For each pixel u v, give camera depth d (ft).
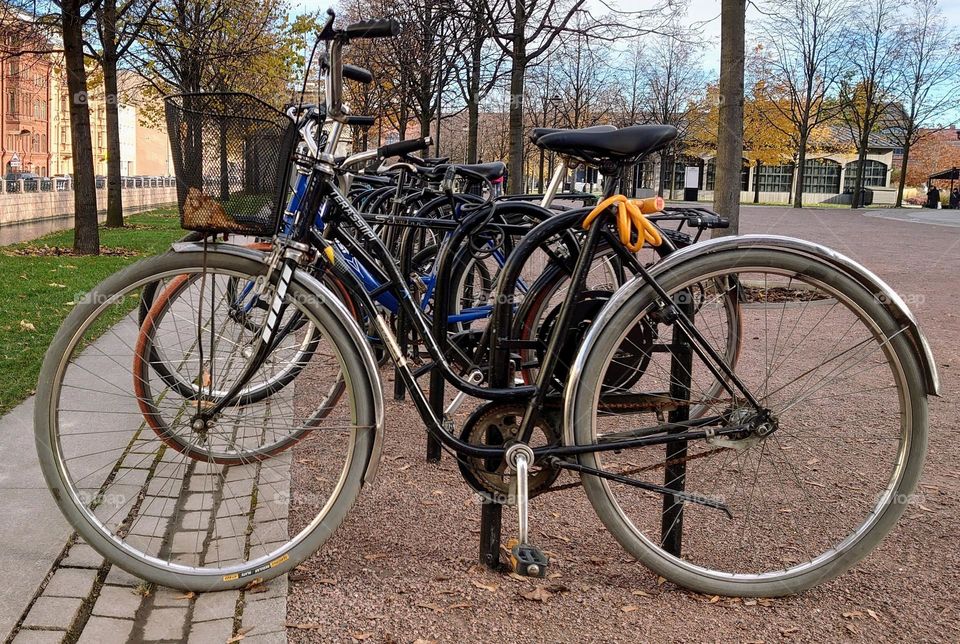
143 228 61.16
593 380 7.34
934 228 69.41
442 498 9.89
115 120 60.90
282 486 9.74
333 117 7.60
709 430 7.63
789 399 8.47
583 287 7.64
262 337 7.64
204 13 66.13
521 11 36.06
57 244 47.01
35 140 171.73
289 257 7.36
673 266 7.23
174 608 7.17
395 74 57.72
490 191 12.35
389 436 12.28
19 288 25.98
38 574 7.51
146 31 59.16
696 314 9.20
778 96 143.84
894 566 8.30
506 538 8.73
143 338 8.63
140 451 10.71
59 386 7.26
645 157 7.59
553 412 7.66
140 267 7.32
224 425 8.32
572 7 36.32
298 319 8.83
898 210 124.16
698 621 7.16
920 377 7.32
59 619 6.85
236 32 67.26
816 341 14.16
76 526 7.27
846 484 10.09
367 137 61.52
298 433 9.30
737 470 9.83
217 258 7.32
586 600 7.47
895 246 48.62
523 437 7.52
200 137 6.78
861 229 66.49
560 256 8.42
